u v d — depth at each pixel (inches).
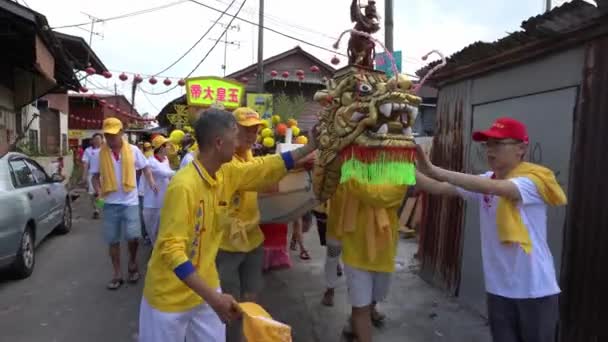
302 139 179.3
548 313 97.2
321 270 232.5
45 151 577.0
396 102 103.6
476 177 97.0
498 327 101.0
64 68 417.4
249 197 132.7
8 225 201.9
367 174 107.5
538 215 98.3
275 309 180.7
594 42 120.3
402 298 187.3
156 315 87.7
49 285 212.4
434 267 202.4
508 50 148.5
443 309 174.9
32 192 235.9
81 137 929.5
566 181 130.1
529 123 146.6
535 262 95.9
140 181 282.4
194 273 79.7
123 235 209.8
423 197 213.6
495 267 100.9
